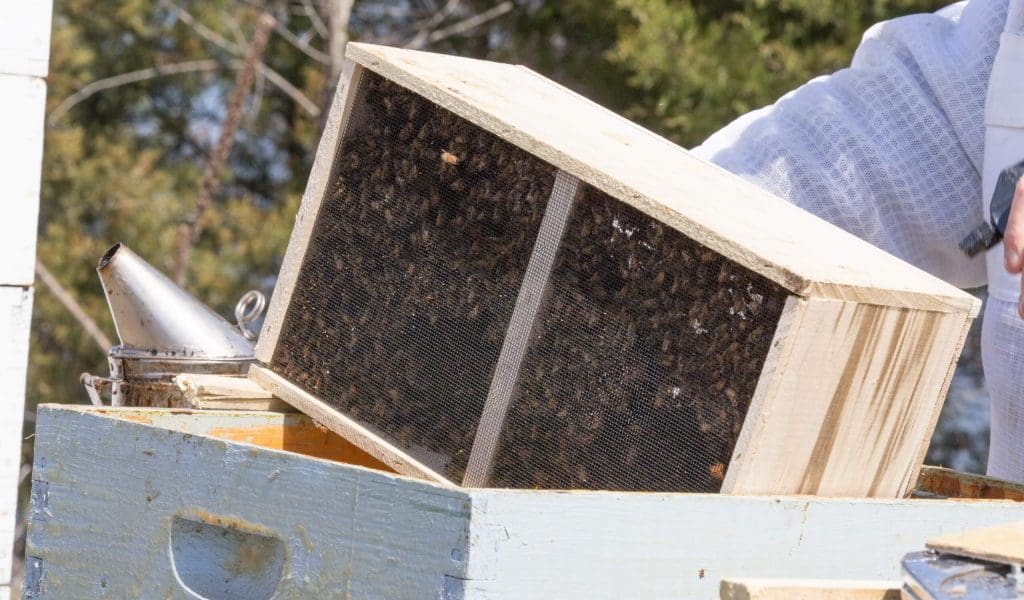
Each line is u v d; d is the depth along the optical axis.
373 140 2.51
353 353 2.51
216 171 10.89
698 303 2.10
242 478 1.92
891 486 2.32
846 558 1.98
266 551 2.02
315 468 1.84
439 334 2.39
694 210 2.13
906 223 3.25
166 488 2.02
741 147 3.26
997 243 3.10
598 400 2.20
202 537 2.05
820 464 2.15
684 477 2.10
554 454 2.23
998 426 3.23
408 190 2.46
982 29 3.19
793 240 2.22
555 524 1.71
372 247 2.50
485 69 2.78
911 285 2.18
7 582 3.40
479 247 2.35
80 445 2.16
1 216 3.33
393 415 2.43
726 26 12.41
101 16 16.88
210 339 3.15
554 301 2.25
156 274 3.21
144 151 16.14
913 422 2.28
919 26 3.31
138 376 3.12
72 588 2.15
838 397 2.11
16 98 3.34
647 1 11.98
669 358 2.13
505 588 1.67
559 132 2.37
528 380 2.27
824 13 11.66
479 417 2.31
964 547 1.52
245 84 10.79
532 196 2.28
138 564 2.05
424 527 1.70
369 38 15.72
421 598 1.70
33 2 3.31
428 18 15.95
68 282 14.38
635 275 2.17
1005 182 2.99
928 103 3.22
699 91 11.90
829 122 3.23
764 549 1.90
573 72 13.96
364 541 1.77
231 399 2.68
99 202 14.78
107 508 2.11
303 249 2.58
